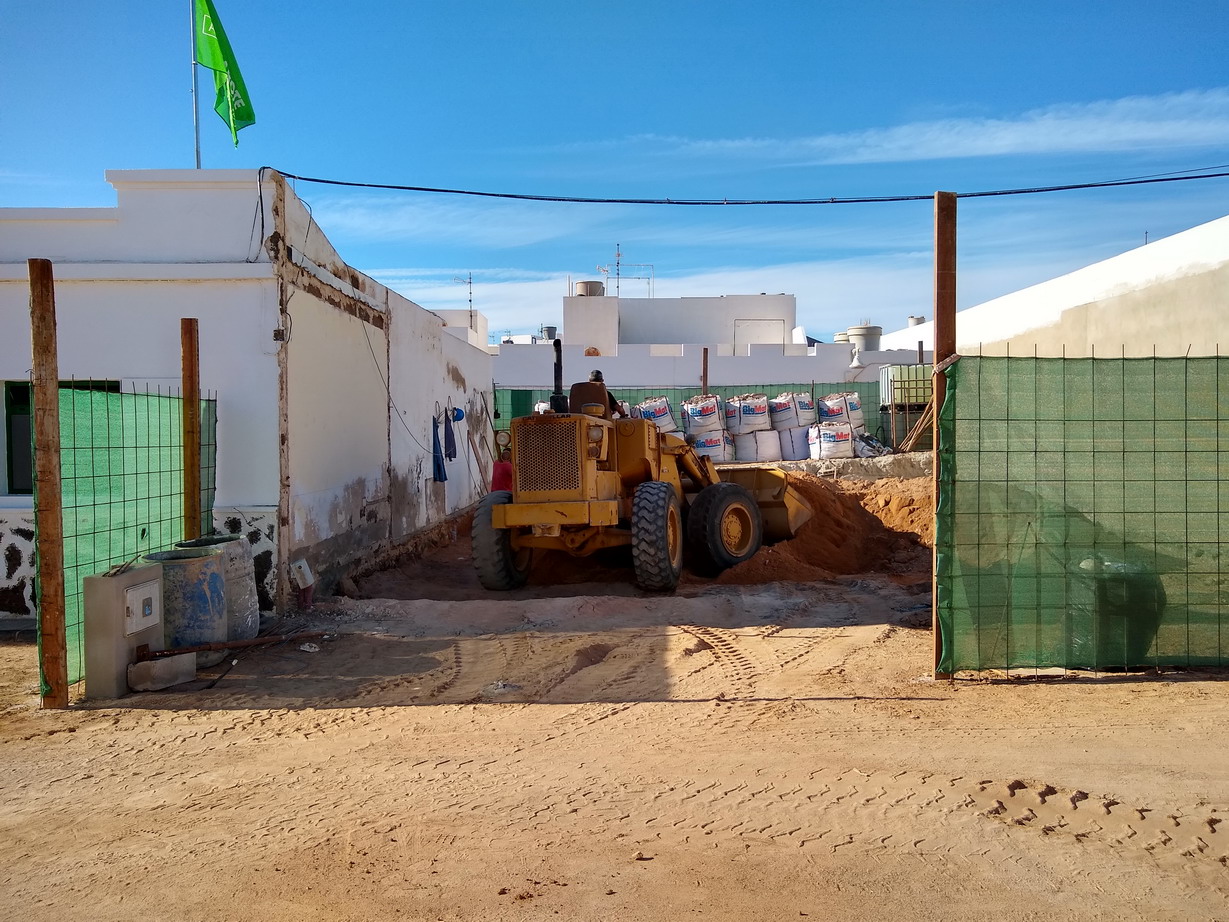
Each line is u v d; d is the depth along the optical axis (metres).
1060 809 4.12
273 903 3.39
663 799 4.29
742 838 3.87
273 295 8.48
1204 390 6.22
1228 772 4.51
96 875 3.65
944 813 4.08
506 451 10.27
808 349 31.64
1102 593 6.28
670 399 26.20
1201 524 6.26
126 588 6.29
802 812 4.11
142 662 6.34
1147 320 13.84
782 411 21.08
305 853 3.80
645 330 37.53
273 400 8.48
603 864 3.64
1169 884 3.45
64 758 5.04
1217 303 12.18
